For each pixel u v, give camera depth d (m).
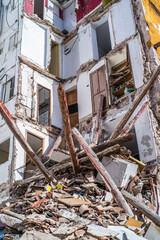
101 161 9.87
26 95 14.84
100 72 15.12
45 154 14.41
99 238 5.90
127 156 10.22
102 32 17.47
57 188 9.05
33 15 17.48
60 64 18.02
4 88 15.59
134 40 13.95
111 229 6.48
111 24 15.59
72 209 7.45
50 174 9.66
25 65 15.61
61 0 19.83
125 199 8.11
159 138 11.59
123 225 6.82
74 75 17.25
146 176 9.87
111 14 15.86
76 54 17.77
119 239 6.02
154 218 7.26
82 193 8.80
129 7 15.02
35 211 7.43
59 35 18.67
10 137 13.59
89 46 16.59
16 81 14.89
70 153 9.27
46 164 12.88
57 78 17.28
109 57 14.97
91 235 6.09
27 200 8.16
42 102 17.12
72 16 19.30
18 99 14.31
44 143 14.62
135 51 13.65
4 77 15.95
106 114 13.79
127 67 14.11
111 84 14.30
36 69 16.09
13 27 17.19
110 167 9.35
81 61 16.69
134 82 13.04
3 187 12.41
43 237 5.92
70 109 16.73
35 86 15.58
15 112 13.95
